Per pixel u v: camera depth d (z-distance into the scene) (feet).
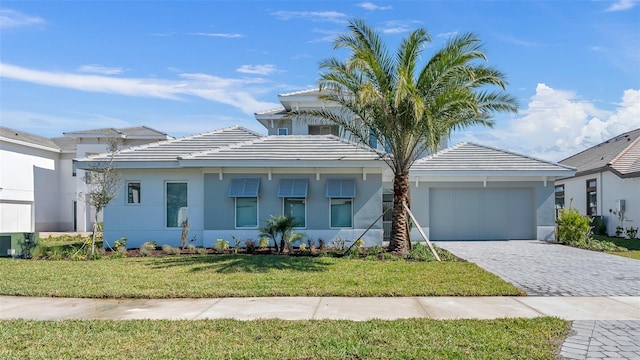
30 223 110.01
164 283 34.99
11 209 104.53
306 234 60.08
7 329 23.41
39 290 32.73
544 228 73.05
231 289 32.81
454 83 48.11
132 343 21.11
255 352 19.75
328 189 59.82
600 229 86.79
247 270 40.47
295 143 64.54
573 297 31.14
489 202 74.74
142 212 61.87
